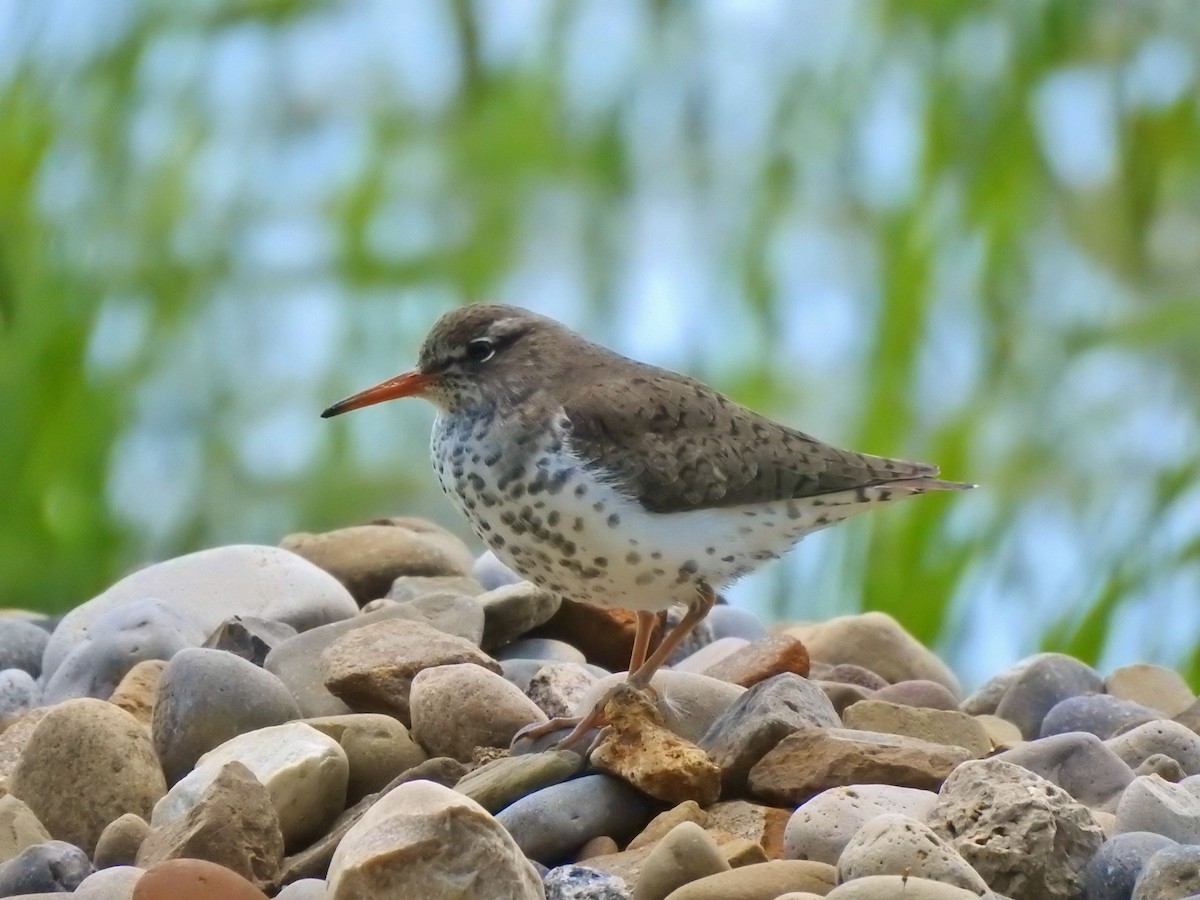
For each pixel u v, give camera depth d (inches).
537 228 688.4
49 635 426.6
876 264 658.2
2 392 674.2
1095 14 669.3
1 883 273.6
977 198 654.5
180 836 272.8
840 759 300.7
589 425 343.9
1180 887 247.4
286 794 292.7
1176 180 674.8
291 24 706.2
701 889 252.5
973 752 331.9
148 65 705.6
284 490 697.6
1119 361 647.1
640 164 685.3
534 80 699.4
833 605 620.7
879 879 242.2
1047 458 634.2
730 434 355.6
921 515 616.7
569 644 405.1
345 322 692.7
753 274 674.2
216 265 701.3
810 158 681.0
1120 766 306.3
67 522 670.5
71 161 703.1
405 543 434.9
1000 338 650.2
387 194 690.8
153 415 694.5
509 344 362.6
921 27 668.7
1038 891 262.5
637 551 342.6
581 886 260.2
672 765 294.2
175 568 407.2
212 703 320.2
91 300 687.1
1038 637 615.2
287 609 395.2
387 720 323.3
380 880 246.5
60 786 303.3
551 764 300.4
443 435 363.6
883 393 637.9
